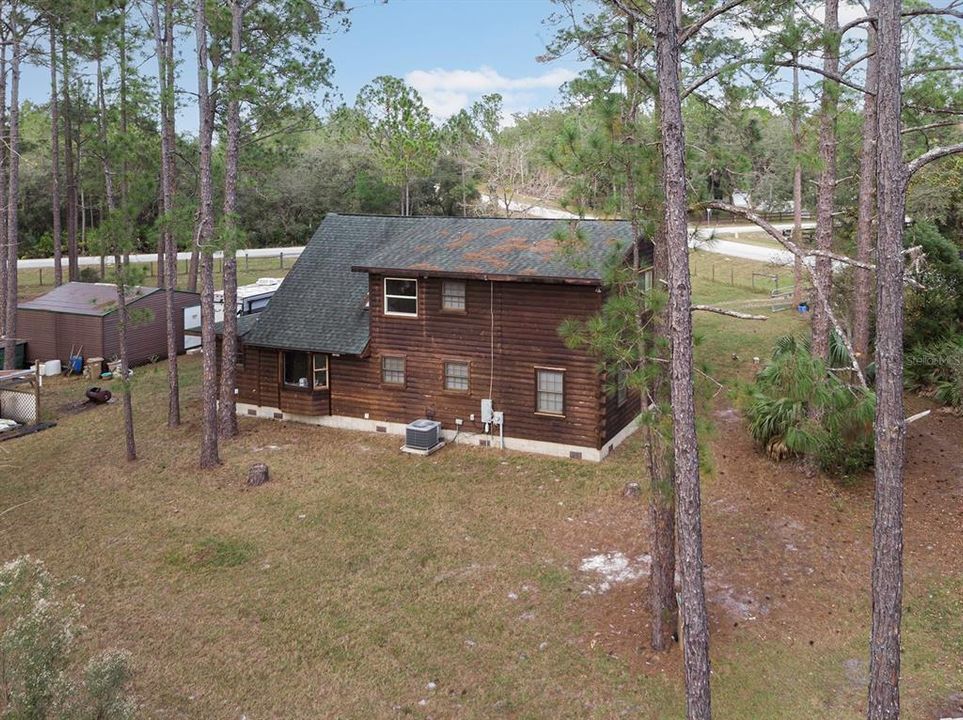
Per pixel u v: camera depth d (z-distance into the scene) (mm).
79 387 28922
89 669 8469
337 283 25281
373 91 66188
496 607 13469
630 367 12125
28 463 21172
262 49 26641
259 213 67000
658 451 11836
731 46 12086
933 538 15031
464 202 66000
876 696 8609
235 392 25031
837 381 16906
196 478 19766
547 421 20922
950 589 13367
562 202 11750
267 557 15500
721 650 12000
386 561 15227
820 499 17016
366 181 68000
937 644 11984
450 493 18500
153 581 14625
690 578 8805
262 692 11336
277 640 12633
